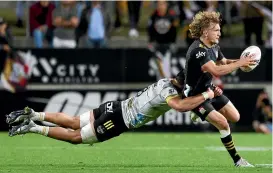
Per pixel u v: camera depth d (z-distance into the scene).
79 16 58.19
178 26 59.53
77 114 54.28
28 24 58.38
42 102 54.16
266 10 59.06
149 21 57.09
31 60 54.06
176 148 43.78
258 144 47.12
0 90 54.06
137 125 32.19
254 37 62.06
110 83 54.38
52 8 57.31
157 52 54.38
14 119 32.47
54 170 31.44
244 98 55.19
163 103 31.41
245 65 30.61
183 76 31.14
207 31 30.69
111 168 32.38
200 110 31.94
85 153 40.19
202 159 37.19
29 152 40.41
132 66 54.38
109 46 61.34
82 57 54.16
